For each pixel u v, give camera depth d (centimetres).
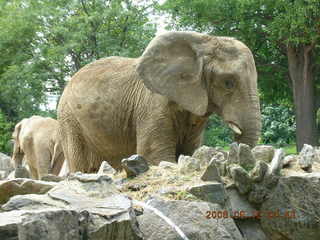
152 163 845
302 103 2008
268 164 521
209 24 2098
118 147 916
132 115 891
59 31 2753
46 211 344
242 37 2066
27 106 3159
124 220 387
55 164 1653
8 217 346
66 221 353
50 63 2912
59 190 432
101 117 912
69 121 964
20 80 2881
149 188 490
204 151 539
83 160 966
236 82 818
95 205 407
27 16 2886
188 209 438
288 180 493
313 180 486
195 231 429
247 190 488
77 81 967
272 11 2000
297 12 1786
